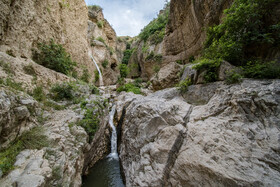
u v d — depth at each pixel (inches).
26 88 180.2
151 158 159.3
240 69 163.0
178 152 141.6
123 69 1033.5
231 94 144.7
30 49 249.3
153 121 189.6
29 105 137.2
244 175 89.0
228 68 176.1
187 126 156.6
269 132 101.8
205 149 120.4
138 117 226.8
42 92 216.5
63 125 171.3
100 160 277.9
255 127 110.3
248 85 138.1
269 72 135.6
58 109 215.6
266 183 79.9
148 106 219.6
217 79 186.2
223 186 92.9
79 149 162.7
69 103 254.5
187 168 119.7
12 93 126.2
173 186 125.3
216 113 146.8
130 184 171.2
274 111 107.7
